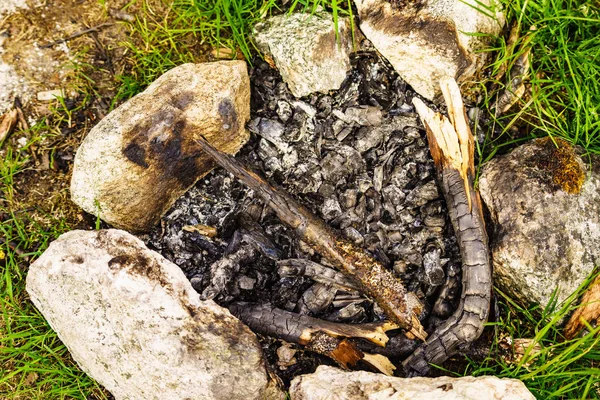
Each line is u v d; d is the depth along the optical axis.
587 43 1.24
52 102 1.30
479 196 1.23
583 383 1.19
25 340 1.26
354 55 1.26
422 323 1.22
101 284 1.16
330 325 1.19
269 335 1.20
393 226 1.24
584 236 1.20
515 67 1.26
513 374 1.19
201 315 1.15
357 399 1.12
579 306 1.20
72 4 1.31
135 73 1.30
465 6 1.22
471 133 1.22
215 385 1.13
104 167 1.19
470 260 1.19
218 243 1.24
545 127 1.24
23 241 1.28
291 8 1.25
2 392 1.26
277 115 1.26
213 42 1.30
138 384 1.15
